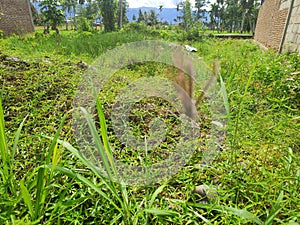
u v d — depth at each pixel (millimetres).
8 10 11305
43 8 16688
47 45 5922
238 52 5586
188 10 17188
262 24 10781
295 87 2504
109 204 1096
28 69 3213
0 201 930
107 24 17812
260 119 1875
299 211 1030
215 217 977
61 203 967
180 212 1068
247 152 1518
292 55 4105
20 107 1971
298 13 5148
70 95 2369
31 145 1521
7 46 5328
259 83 2764
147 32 11227
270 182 1172
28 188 938
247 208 1068
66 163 1303
